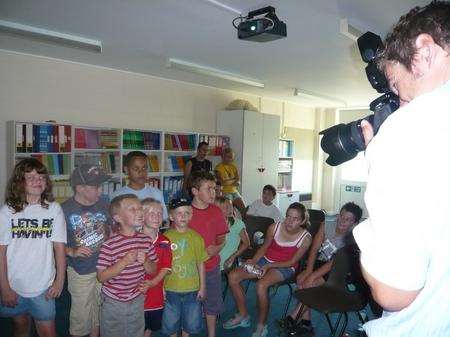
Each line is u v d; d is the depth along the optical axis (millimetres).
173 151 5273
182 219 2188
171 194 5227
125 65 4570
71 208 2121
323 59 4016
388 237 521
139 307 1910
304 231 2859
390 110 760
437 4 594
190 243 2201
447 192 503
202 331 2709
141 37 3389
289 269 2779
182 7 2641
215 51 3838
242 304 2787
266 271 2758
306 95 6371
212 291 2412
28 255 1862
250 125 5965
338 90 6023
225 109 6258
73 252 2061
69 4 2621
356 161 8094
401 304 539
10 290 1844
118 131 4621
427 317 538
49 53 4016
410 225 505
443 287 528
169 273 2125
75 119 4469
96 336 2176
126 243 1886
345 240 2898
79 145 4246
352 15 2691
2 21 2922
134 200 1913
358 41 1104
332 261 2611
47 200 1960
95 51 3582
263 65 4418
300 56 3932
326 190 8547
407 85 629
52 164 3971
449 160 511
